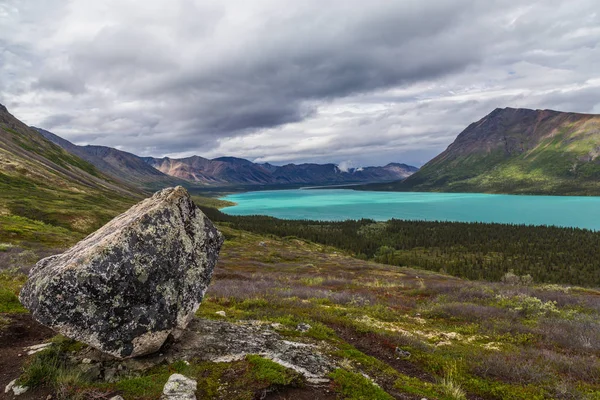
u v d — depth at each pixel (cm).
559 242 16975
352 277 5422
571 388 918
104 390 704
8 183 13925
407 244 18125
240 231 17900
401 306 2109
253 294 2008
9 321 1035
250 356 897
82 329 764
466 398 891
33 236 5869
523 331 1521
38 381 717
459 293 2608
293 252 11294
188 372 801
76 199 14450
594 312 2091
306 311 1655
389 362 1110
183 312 922
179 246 944
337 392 806
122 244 831
